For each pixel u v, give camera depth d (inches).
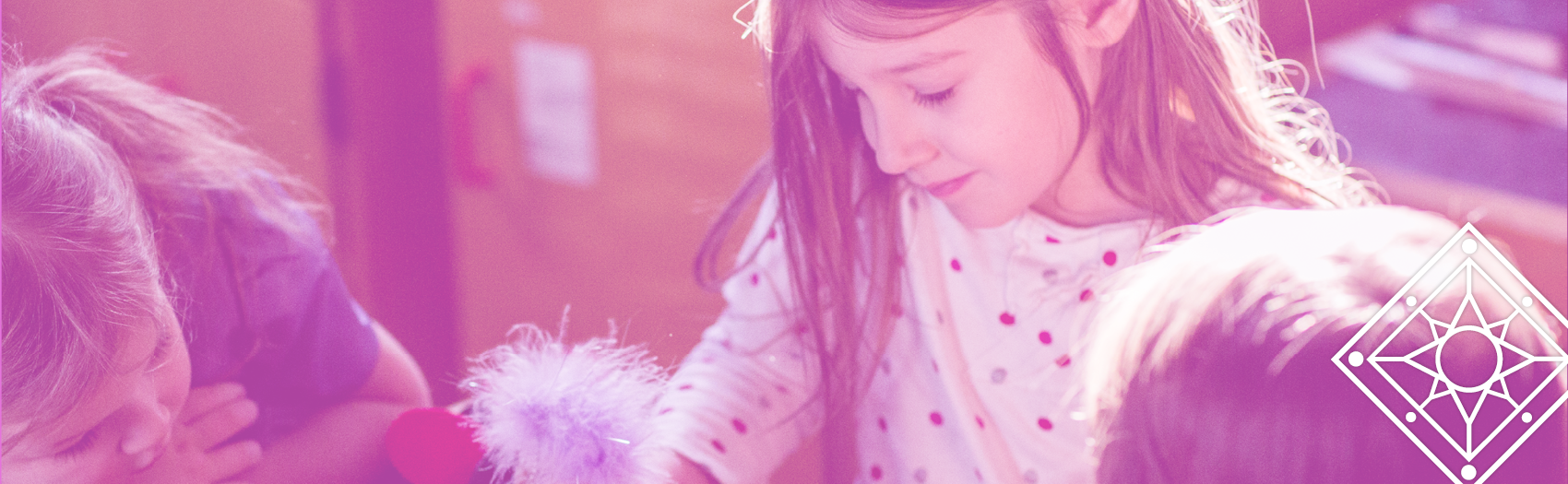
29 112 72.5
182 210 84.7
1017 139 80.7
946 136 81.0
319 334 88.4
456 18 149.0
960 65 77.2
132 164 83.6
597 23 139.3
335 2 147.5
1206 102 84.7
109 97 84.1
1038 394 89.0
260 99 154.5
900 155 81.7
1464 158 112.9
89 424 71.5
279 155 154.6
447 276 159.3
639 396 81.0
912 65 76.9
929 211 89.5
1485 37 111.4
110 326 68.4
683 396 89.7
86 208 69.5
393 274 155.8
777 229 90.9
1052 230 86.4
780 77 84.6
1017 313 88.2
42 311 66.1
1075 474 89.2
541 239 150.6
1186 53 84.0
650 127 138.7
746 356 91.4
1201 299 55.7
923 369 91.4
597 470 75.1
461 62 150.1
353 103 150.0
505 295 155.9
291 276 87.4
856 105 86.1
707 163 135.7
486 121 150.6
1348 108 116.0
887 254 89.4
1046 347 88.2
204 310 85.2
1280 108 91.4
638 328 144.7
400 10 149.3
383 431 88.4
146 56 152.8
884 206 88.4
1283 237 57.4
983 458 90.2
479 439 80.1
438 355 160.7
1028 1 77.5
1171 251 62.3
